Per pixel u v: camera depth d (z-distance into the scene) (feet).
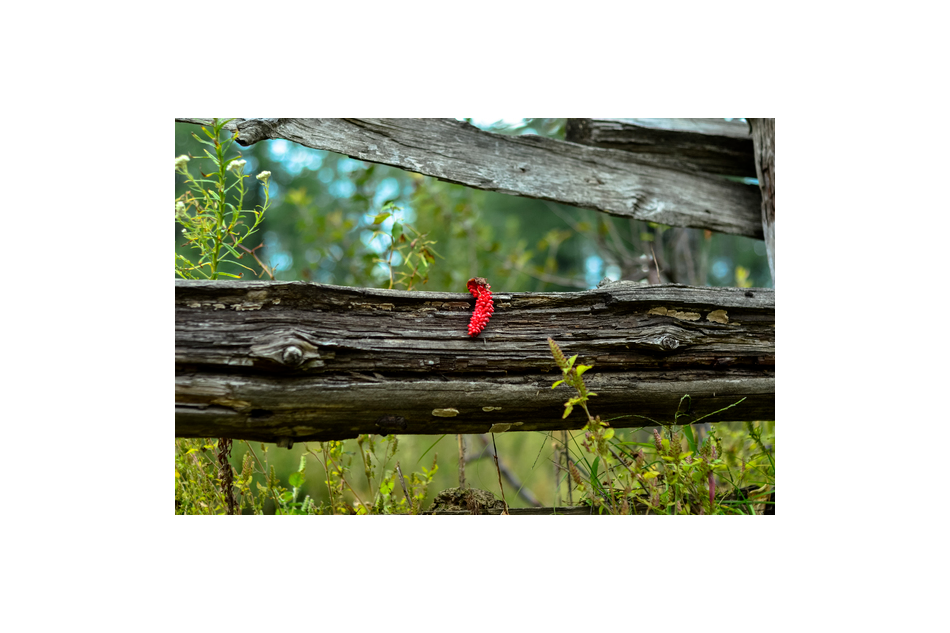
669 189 9.50
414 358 5.75
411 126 8.00
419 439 14.52
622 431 8.95
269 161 27.96
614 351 6.35
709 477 6.50
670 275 13.60
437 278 16.03
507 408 6.05
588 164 9.10
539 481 15.69
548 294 6.31
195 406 5.10
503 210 30.19
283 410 5.30
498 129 11.73
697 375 6.58
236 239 7.35
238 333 5.18
